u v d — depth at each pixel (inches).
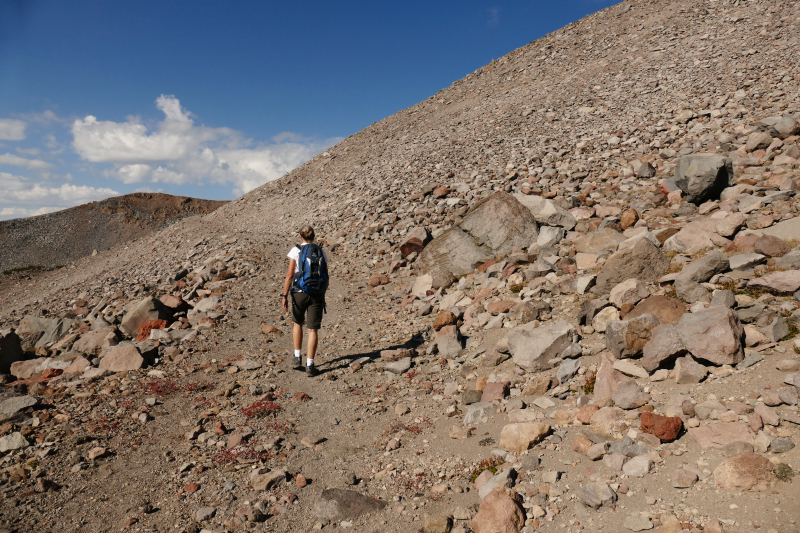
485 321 275.6
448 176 721.0
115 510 139.9
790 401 129.1
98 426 192.2
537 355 204.8
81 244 3801.7
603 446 136.9
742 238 241.1
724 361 155.8
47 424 195.9
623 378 172.4
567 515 117.2
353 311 367.9
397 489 144.9
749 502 104.7
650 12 1419.8
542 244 368.5
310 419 198.5
